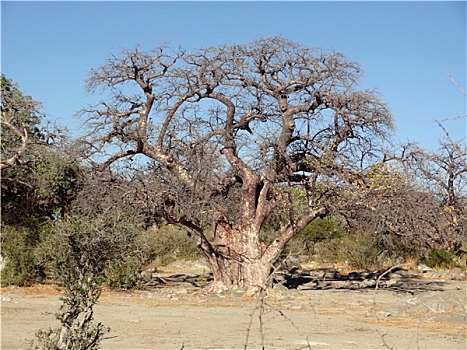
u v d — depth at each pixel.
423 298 18.94
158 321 16.53
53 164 29.67
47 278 28.19
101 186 24.77
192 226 25.27
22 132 30.97
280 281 30.67
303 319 17.27
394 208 24.67
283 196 25.56
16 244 26.83
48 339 8.03
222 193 26.59
